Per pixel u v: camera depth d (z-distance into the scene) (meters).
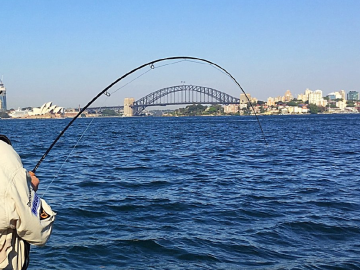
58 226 8.31
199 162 19.47
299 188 12.38
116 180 13.84
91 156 22.56
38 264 6.44
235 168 17.14
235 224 8.57
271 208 9.88
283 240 7.63
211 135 45.94
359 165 18.05
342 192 11.76
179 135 46.53
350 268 6.37
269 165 18.17
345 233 8.04
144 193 11.58
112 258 6.72
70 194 11.39
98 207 9.83
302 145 30.55
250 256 6.84
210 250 7.08
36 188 2.98
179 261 6.62
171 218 8.99
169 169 16.81
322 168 17.05
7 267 2.70
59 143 33.97
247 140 36.78
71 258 6.68
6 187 2.56
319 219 8.91
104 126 84.81
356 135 44.12
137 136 45.06
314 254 6.95
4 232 2.68
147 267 6.38
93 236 7.73
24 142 35.44
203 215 9.24
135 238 7.61
